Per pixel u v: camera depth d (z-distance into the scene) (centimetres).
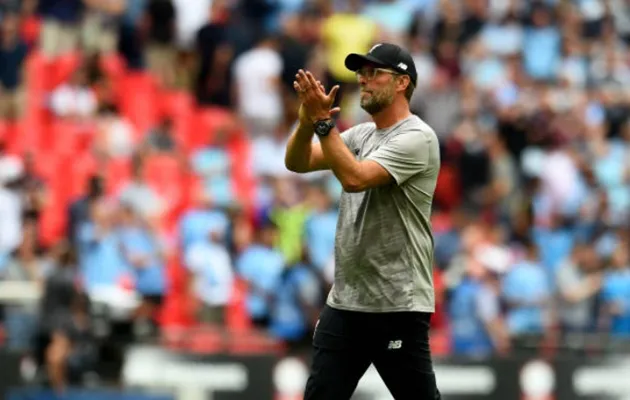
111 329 4759
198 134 6812
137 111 6731
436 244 5694
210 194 5816
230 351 4819
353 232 2581
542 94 7388
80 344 4628
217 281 5141
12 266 4944
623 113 7531
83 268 5075
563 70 7819
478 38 7731
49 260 4916
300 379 4772
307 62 6844
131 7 7381
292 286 5081
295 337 5053
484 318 5234
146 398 4606
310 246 5425
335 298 2603
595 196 6588
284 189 5719
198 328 5047
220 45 7088
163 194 5906
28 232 5031
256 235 5353
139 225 5228
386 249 2561
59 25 7050
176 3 7350
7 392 4531
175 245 5412
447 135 6750
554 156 6794
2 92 6519
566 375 5031
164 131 6216
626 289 5675
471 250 5553
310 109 2475
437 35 7712
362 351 2600
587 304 5634
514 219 6200
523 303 5488
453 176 6519
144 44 7194
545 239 6184
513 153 6912
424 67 7300
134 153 5850
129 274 5103
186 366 4728
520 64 7625
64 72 6756
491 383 4941
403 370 2592
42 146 6275
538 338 5294
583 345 5297
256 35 7175
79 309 4641
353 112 6906
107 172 5928
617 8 8619
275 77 6756
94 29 7131
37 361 4578
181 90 7169
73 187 5875
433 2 7938
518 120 6956
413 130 2569
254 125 6725
